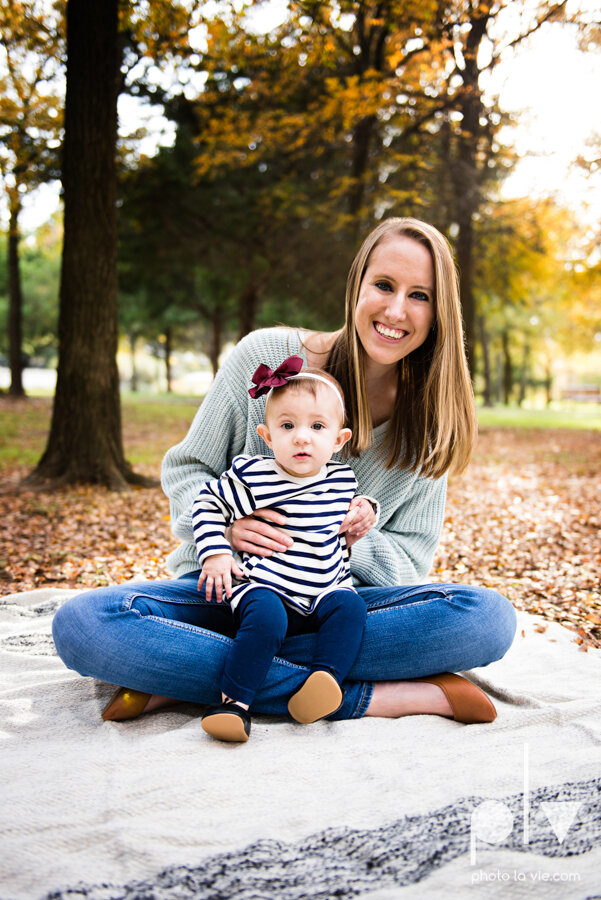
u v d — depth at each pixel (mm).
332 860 1549
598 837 1652
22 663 2744
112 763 1915
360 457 2615
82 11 7051
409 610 2277
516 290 16469
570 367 52125
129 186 13516
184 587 2355
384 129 12383
